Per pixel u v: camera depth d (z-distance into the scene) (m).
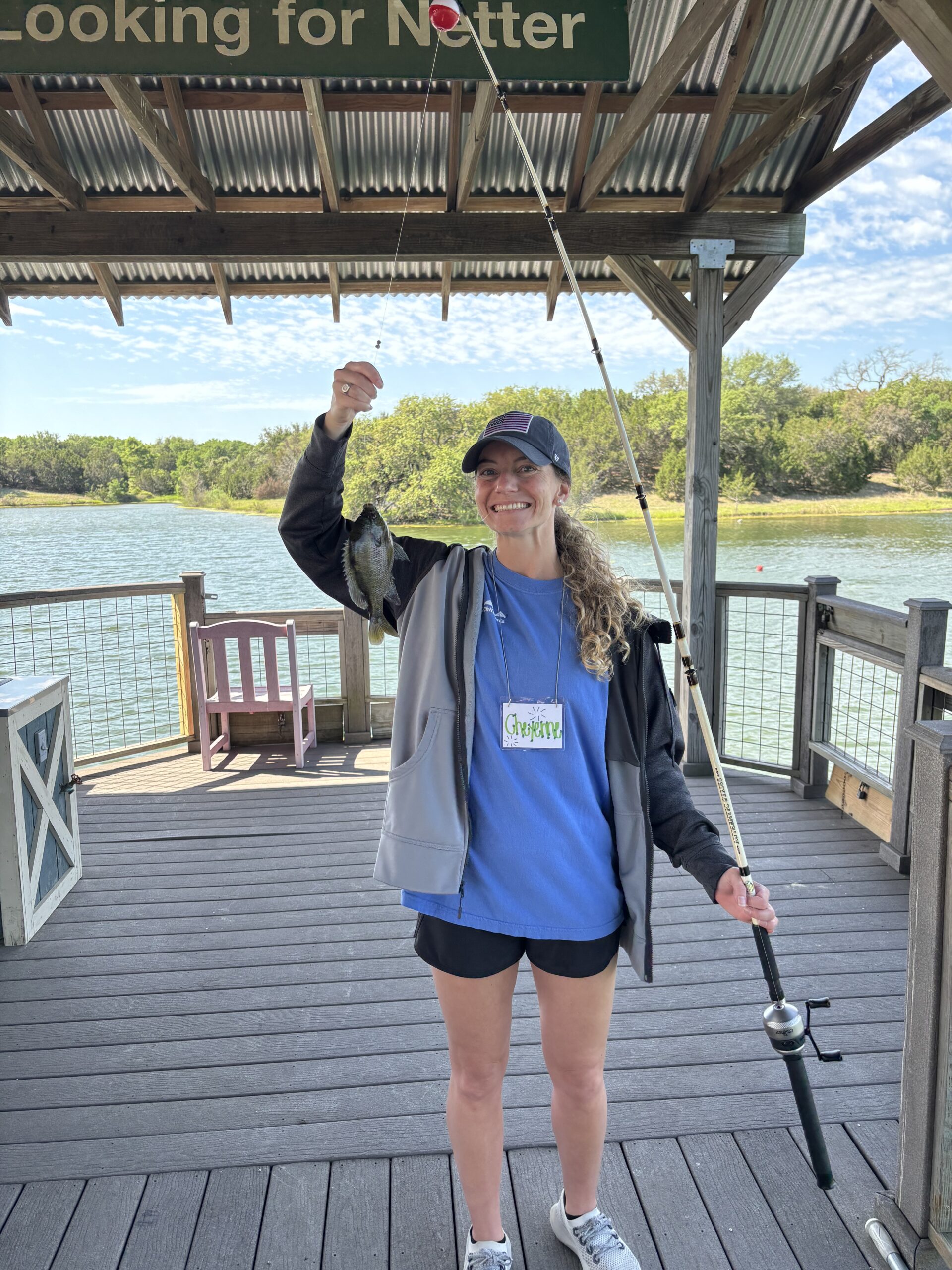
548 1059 1.72
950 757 1.72
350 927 3.50
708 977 3.08
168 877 3.99
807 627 4.86
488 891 1.59
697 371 5.16
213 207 5.07
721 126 4.69
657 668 1.70
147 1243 1.98
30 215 4.85
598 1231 1.83
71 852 3.86
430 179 5.51
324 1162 2.23
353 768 5.56
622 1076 2.55
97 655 12.99
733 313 5.24
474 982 1.60
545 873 1.58
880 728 4.24
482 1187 1.73
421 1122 2.37
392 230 4.94
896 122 4.28
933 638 3.79
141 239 4.90
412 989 3.05
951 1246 1.78
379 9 3.18
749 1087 2.49
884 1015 2.85
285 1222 2.03
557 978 1.62
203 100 4.76
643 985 3.03
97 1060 2.66
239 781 5.35
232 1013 2.91
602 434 44.72
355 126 5.14
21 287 6.12
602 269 6.31
